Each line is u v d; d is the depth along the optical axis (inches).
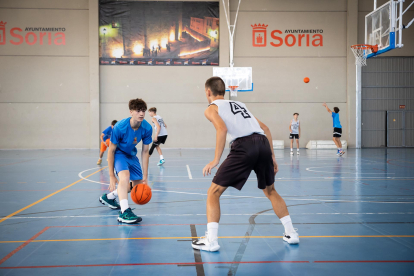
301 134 705.0
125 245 112.7
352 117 699.4
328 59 700.0
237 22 689.0
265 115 700.0
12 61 664.4
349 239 118.9
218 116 108.4
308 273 89.4
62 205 176.6
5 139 667.4
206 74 689.6
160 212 160.4
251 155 106.7
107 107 683.4
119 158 150.8
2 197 198.8
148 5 677.3
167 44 683.4
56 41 669.3
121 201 142.9
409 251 106.3
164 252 106.0
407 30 703.7
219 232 127.8
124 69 681.0
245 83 624.1
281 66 697.0
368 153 564.1
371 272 89.8
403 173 307.9
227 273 89.5
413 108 713.0
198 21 682.8
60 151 625.6
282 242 115.9
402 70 711.1
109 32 674.8
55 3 665.6
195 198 195.0
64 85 674.2
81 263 96.3
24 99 669.3
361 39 698.2
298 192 214.2
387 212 159.8
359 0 693.3
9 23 660.7
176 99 690.2
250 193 209.0
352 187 232.8
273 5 690.8
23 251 106.5
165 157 498.9
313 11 693.3
